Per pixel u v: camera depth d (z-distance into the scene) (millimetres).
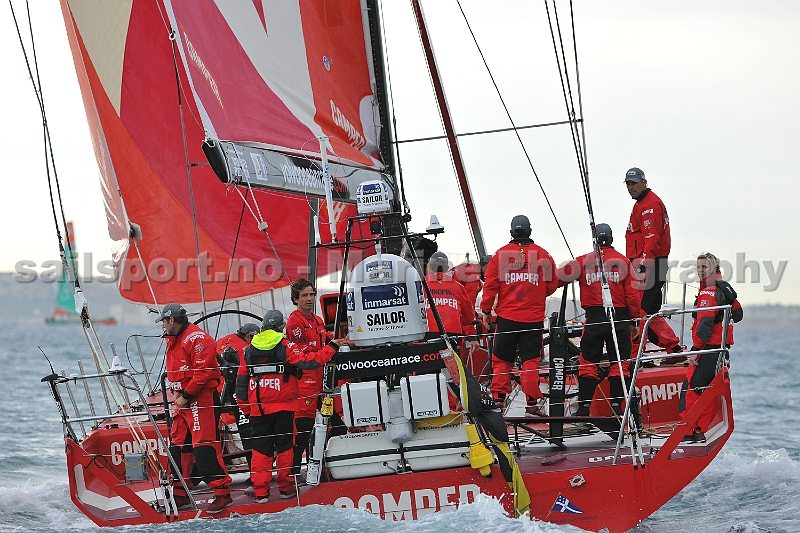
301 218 46781
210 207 44719
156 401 34562
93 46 39938
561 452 27281
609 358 30094
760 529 26719
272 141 28641
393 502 24312
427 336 24922
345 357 24531
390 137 34719
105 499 26156
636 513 24125
